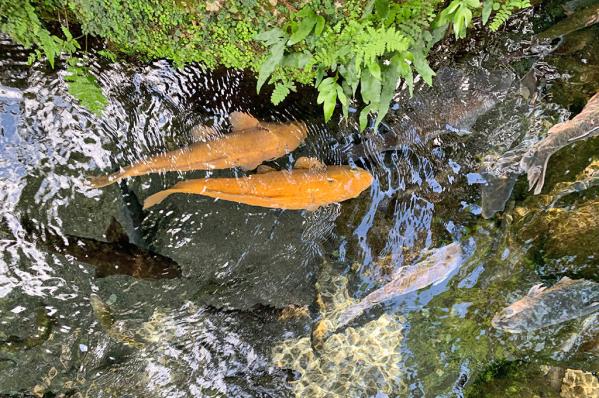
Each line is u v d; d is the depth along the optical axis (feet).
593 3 6.21
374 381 6.64
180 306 6.33
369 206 6.59
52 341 6.10
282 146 6.12
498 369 6.77
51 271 5.97
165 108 5.96
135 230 6.03
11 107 5.71
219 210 6.19
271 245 6.42
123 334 6.26
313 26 5.25
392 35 5.12
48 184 5.85
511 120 6.52
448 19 5.35
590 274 6.59
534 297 6.72
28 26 5.37
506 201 6.74
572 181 6.59
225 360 6.49
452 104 6.39
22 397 6.09
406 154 6.56
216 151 5.96
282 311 6.62
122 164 5.92
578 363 6.63
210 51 5.71
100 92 5.64
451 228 6.75
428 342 6.74
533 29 6.32
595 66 6.40
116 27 5.53
